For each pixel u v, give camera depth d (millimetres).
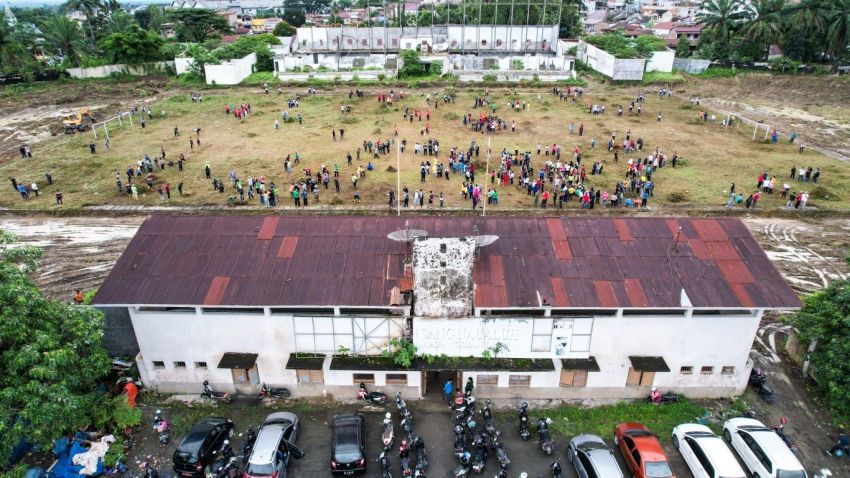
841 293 22844
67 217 41469
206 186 46844
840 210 42031
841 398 21469
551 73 90250
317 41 106438
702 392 23641
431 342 21969
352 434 20656
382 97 79188
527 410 23062
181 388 23938
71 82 91000
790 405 23719
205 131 63656
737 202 43125
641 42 94875
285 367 22609
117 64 94812
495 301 21266
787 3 97500
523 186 46719
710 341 22312
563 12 115500
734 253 23234
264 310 21844
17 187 44219
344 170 50531
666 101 78750
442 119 68562
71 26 92750
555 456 21047
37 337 18344
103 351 21016
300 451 20891
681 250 23344
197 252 23531
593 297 21500
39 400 17719
